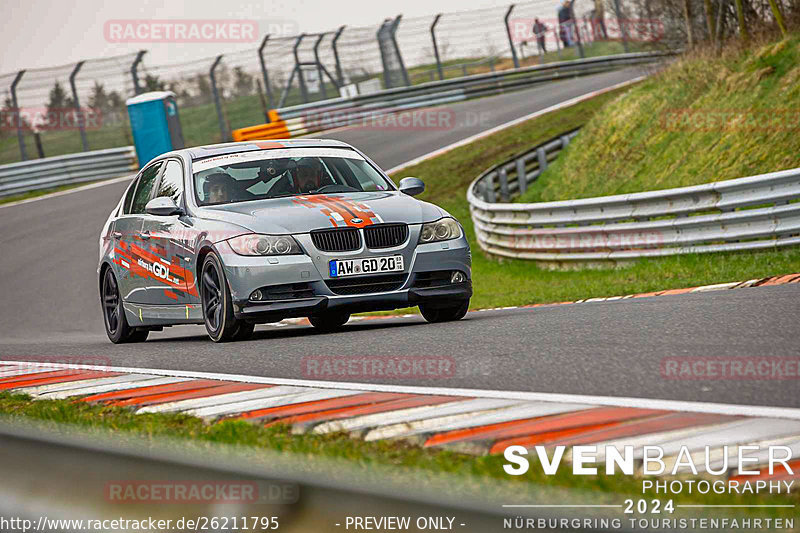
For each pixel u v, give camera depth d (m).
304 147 21.94
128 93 83.62
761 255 28.00
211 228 18.95
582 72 100.06
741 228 28.89
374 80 91.25
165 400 11.95
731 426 7.95
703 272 27.83
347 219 18.59
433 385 11.47
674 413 8.63
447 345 15.08
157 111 78.50
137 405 11.73
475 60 100.56
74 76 82.75
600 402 9.38
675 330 14.41
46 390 14.12
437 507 4.21
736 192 29.08
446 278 19.22
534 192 56.31
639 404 9.11
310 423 9.54
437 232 19.23
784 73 41.88
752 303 16.86
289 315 18.12
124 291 23.03
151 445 8.94
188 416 10.74
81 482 5.57
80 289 43.84
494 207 41.53
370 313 28.95
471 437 8.30
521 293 30.88
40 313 39.66
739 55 47.06
